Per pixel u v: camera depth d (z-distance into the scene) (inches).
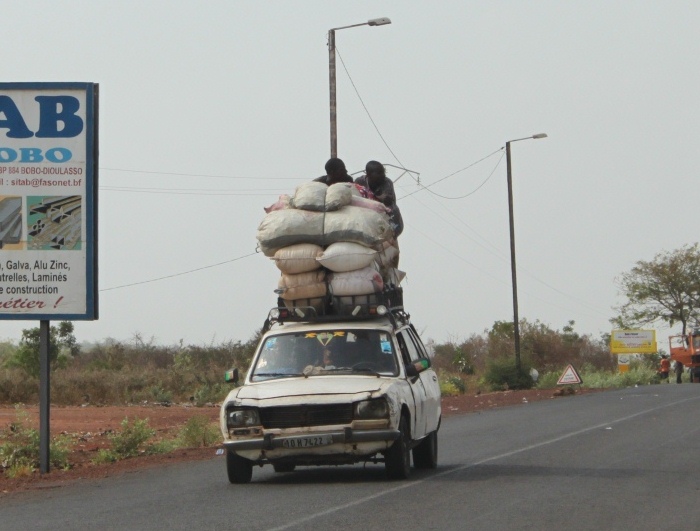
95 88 1354.6
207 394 3257.9
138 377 3501.5
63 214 1346.0
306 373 1151.0
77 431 2064.5
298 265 1172.5
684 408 2425.0
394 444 1098.1
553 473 1171.9
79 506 1014.4
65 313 1338.6
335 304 1200.2
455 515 868.0
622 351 7308.1
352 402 1065.5
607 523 826.8
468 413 2573.8
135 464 1478.8
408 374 1165.7
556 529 800.9
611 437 1663.4
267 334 1204.5
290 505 948.6
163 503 1003.9
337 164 1306.6
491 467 1255.5
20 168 1346.0
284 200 1209.4
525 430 1884.8
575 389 3986.2
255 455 1083.3
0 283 1341.0
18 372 3201.3
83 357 4864.7
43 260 1342.3
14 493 1155.9
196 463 1466.5
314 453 1071.6
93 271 1344.7
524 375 4224.9
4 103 1348.4
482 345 5782.5
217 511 928.3
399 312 1301.7
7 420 2281.0
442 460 1371.8
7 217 1343.5
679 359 5757.9
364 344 1173.7
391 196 1315.2
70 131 1348.4
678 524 823.1
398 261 1331.2
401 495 997.2
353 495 1005.8
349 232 1159.6
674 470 1190.9
